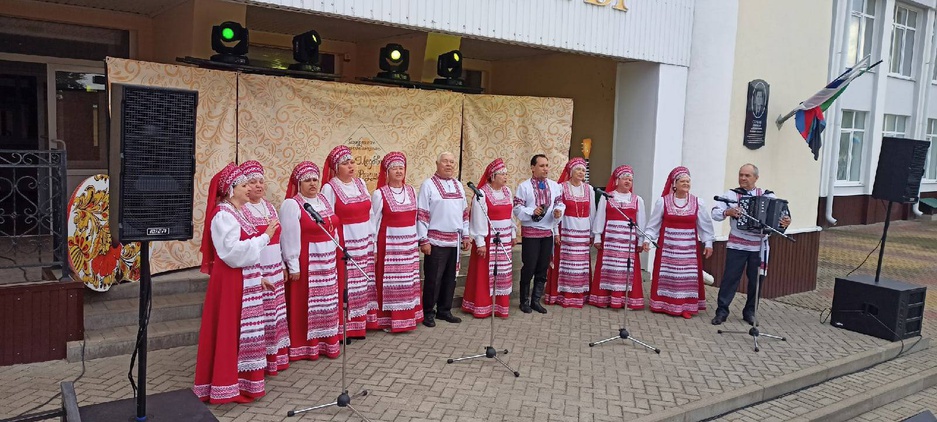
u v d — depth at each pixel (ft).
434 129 26.50
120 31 25.57
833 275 37.40
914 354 22.80
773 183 31.01
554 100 28.76
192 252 21.16
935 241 50.47
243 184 15.06
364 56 31.53
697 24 28.35
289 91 22.63
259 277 15.31
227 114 21.40
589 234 24.36
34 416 11.74
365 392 15.76
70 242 17.15
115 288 18.99
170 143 11.78
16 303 16.22
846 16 51.96
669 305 23.89
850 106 55.21
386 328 20.59
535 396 16.33
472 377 17.30
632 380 17.71
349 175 18.76
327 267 17.80
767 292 30.91
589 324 22.41
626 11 26.32
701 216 23.72
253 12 24.45
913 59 61.98
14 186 16.67
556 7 24.43
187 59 20.52
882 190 23.84
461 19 22.18
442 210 20.94
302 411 14.70
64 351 16.87
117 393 15.10
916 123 62.39
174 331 18.12
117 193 11.57
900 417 18.39
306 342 17.93
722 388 17.51
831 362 20.07
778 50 30.14
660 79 27.78
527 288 23.47
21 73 23.77
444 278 21.70
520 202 23.17
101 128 25.53
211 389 14.87
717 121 28.43
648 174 28.32
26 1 23.08
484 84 37.14
